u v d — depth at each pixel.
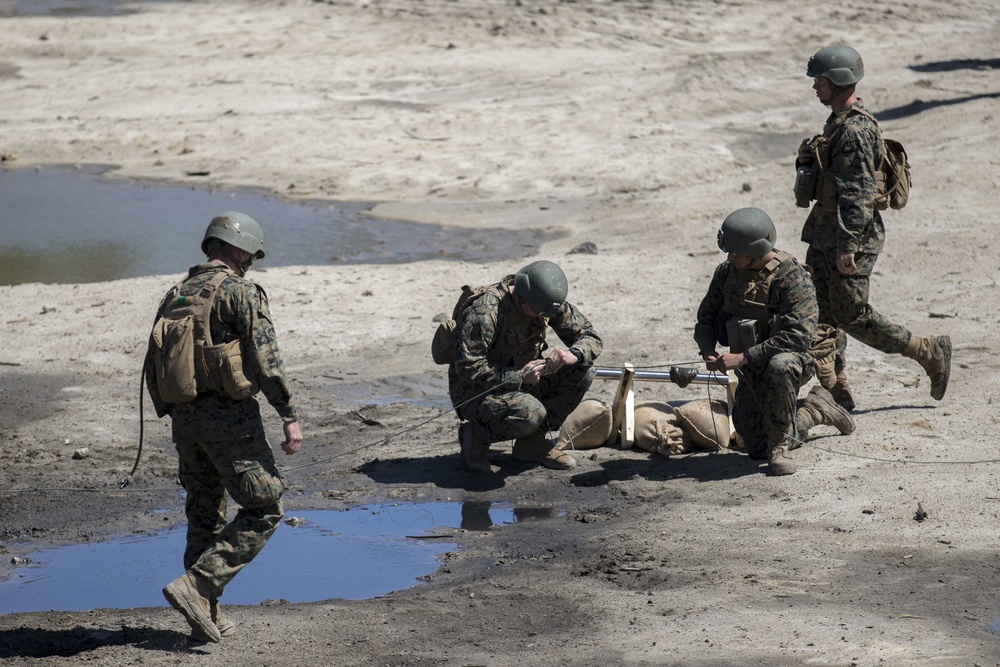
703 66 114.06
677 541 26.02
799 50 121.19
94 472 32.03
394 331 47.09
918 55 116.44
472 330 29.50
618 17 137.62
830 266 31.64
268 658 20.34
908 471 29.36
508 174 83.44
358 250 64.06
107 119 103.38
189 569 20.80
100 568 25.78
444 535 27.52
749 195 69.50
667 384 38.41
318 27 139.75
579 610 22.55
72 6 158.62
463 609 22.80
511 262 58.41
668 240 62.38
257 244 21.36
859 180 30.62
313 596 24.19
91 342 45.53
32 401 38.75
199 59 125.56
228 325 20.34
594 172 83.12
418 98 108.12
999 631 20.39
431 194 79.25
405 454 33.47
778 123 96.62
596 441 33.62
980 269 50.22
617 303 49.88
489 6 146.75
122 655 20.41
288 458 33.38
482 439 30.88
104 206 76.75
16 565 25.97
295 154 90.56
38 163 91.75
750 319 29.23
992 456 30.11
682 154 87.56
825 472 29.70
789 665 19.34
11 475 31.77
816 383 38.00
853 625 20.89
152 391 20.84
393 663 20.08
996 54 115.56
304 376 41.56
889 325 32.59
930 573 23.30
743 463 31.27
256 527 20.91
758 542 25.59
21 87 115.31
